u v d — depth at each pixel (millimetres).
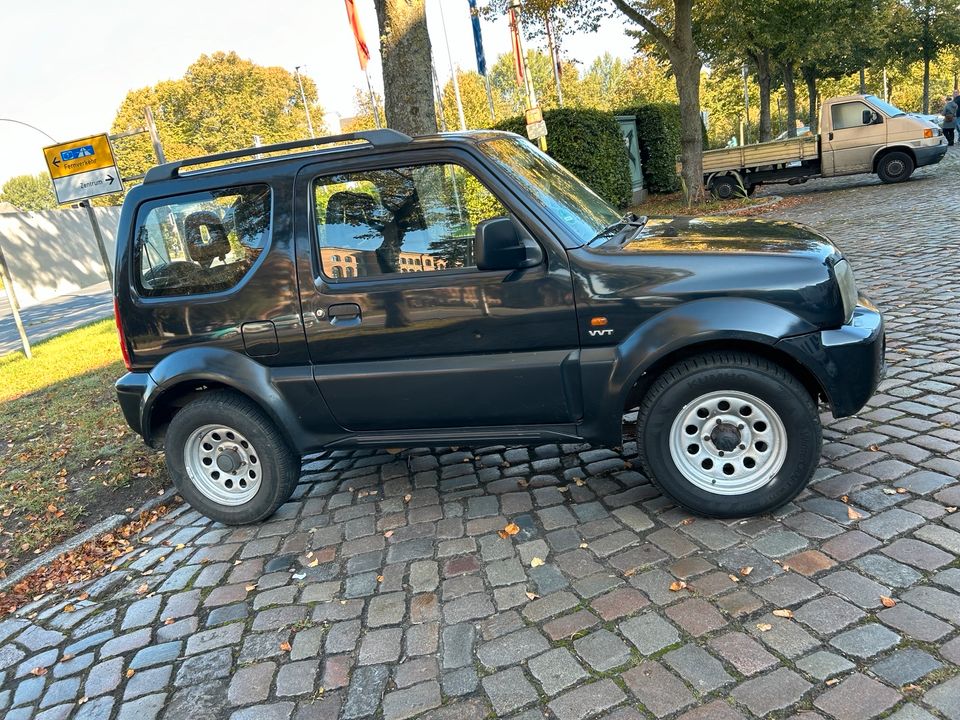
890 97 58312
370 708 2518
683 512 3465
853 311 3223
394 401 3617
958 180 14156
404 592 3186
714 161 17625
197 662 2941
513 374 3406
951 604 2535
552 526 3531
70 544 4363
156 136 10336
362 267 3578
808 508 3297
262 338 3736
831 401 3107
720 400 3225
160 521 4488
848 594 2676
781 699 2238
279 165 3674
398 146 3516
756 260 3135
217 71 69812
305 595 3299
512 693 2465
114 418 6805
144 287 3926
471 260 3461
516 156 3734
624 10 16484
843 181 18609
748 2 22750
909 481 3373
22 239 27922
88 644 3242
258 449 3912
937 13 36688
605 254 3268
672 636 2605
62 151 10297
